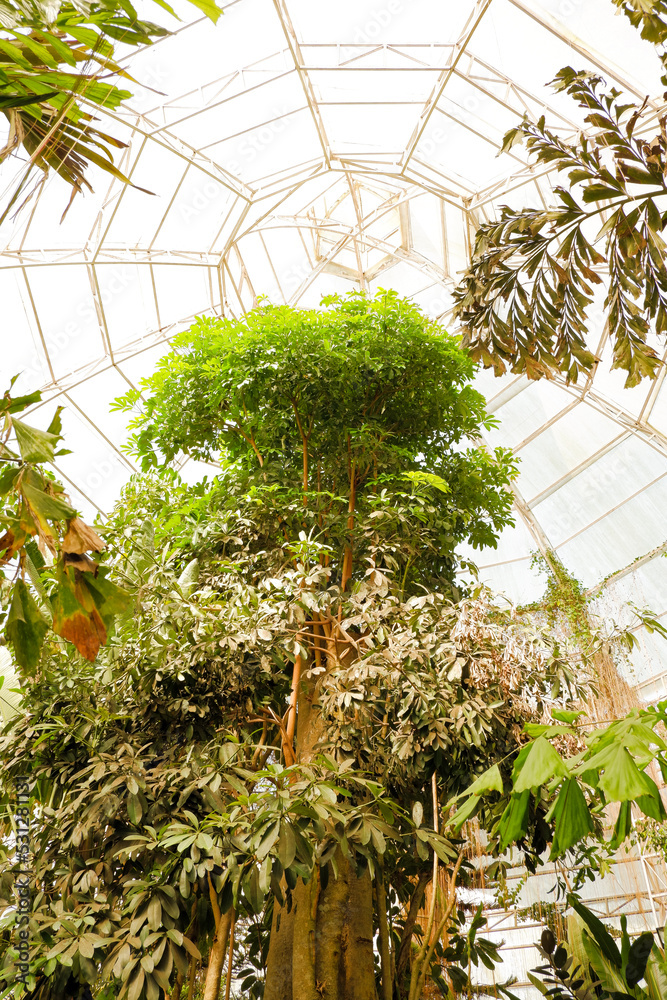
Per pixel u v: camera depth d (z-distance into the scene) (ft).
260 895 13.30
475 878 24.06
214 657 17.07
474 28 28.66
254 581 21.11
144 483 23.34
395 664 16.80
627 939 16.85
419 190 38.14
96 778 15.10
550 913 23.15
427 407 23.84
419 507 20.58
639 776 7.06
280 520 21.53
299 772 14.61
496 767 8.82
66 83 6.27
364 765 17.53
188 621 16.99
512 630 17.87
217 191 34.78
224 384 22.45
